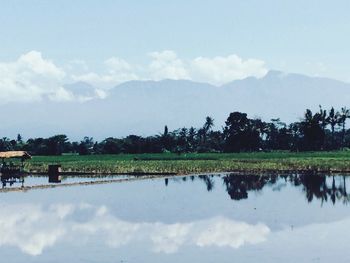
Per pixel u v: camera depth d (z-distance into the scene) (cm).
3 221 3934
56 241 3222
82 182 6788
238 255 2806
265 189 6081
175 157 13488
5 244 3142
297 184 6644
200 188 6259
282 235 3328
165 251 2928
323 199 5100
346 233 3359
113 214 4253
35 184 6700
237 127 19038
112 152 18012
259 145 19075
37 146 18275
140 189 6153
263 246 3020
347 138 19962
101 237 3331
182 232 3472
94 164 10012
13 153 7900
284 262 2645
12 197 5381
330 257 2728
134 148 18012
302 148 18200
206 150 18675
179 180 7425
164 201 5056
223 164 9775
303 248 2950
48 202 4978
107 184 6794
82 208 4594
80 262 2700
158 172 8694
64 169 9050
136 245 3091
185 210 4456
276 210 4397
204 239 3244
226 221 3872
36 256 2842
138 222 3862
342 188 6081
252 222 3816
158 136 18962
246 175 8250
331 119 18650
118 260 2731
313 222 3781
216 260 2705
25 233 3469
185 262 2677
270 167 9150
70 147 18888
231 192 5809
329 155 13362
